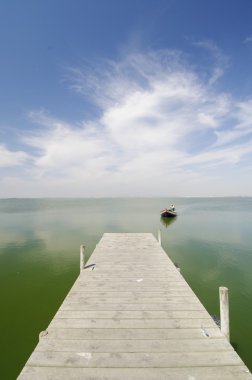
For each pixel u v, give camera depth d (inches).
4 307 361.1
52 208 3270.2
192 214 1945.1
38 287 433.7
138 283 301.3
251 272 507.8
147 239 577.3
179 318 219.0
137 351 174.7
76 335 192.9
